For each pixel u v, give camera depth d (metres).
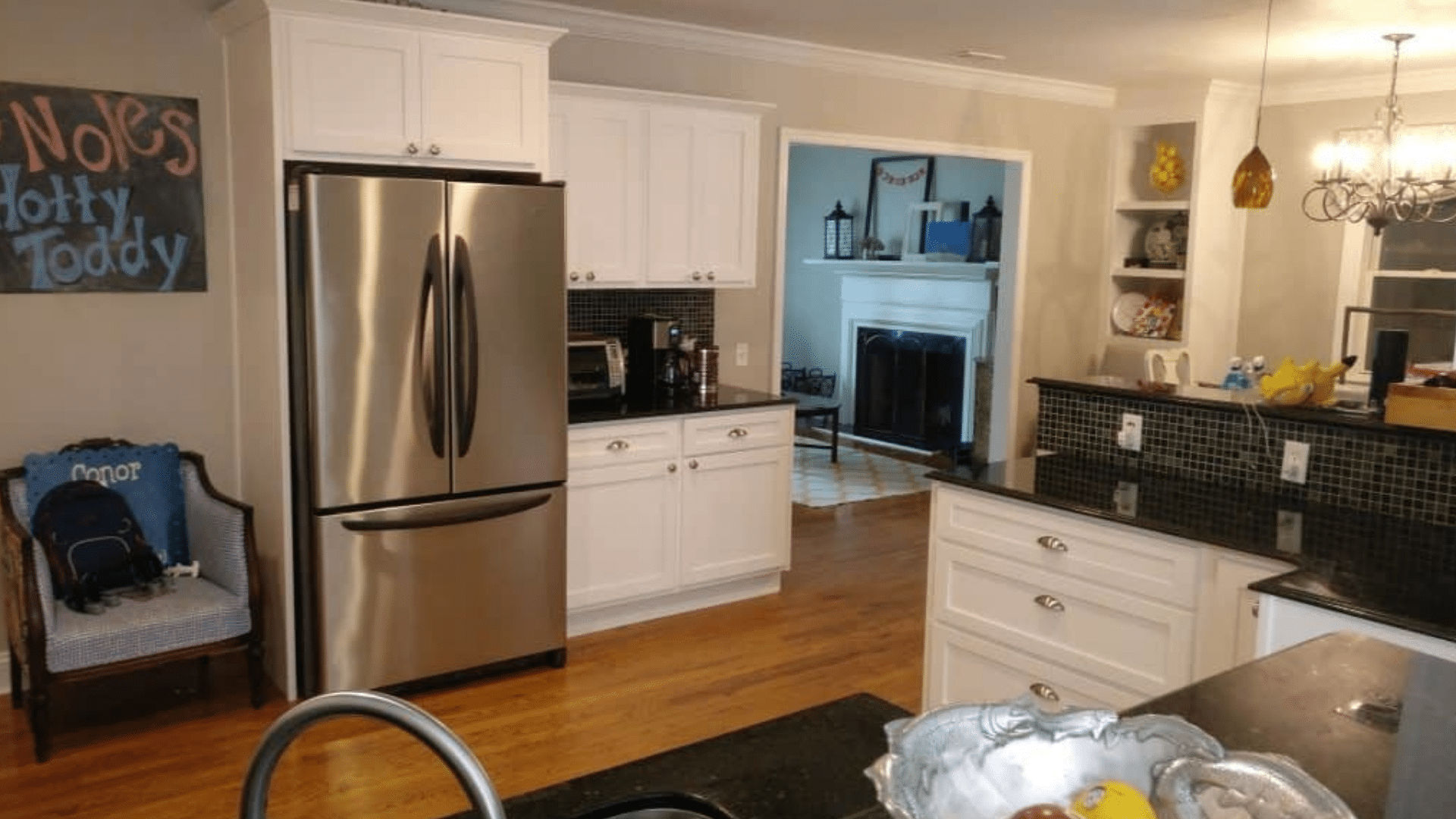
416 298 3.55
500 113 3.81
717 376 4.98
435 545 3.70
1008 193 6.47
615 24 4.81
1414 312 5.18
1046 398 3.75
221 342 3.99
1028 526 3.00
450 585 3.75
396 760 3.27
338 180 3.38
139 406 3.86
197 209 3.88
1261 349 6.57
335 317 3.44
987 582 3.13
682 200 4.72
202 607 3.43
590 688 3.85
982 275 7.64
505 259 3.71
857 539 5.84
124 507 3.59
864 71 5.65
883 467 7.78
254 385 3.84
